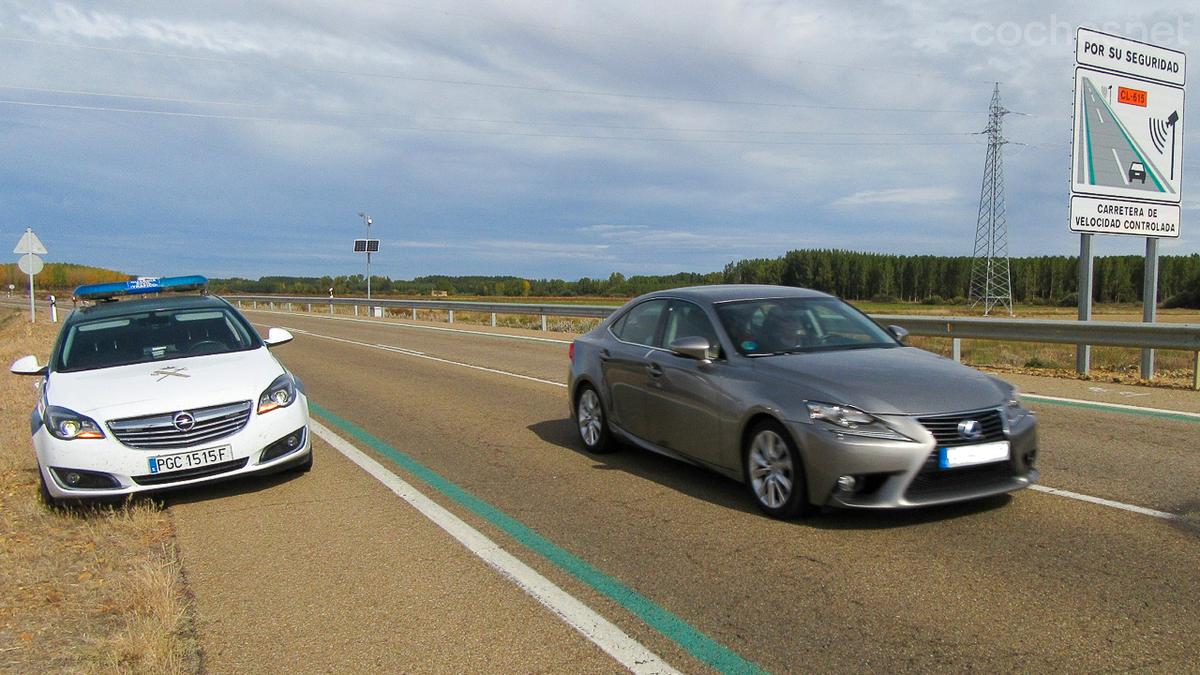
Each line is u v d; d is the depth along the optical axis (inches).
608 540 196.4
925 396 190.2
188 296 333.7
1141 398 379.6
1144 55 510.0
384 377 553.6
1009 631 139.7
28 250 1038.4
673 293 269.4
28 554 201.3
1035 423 201.3
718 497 229.9
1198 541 180.5
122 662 141.2
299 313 1931.6
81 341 283.9
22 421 392.8
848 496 187.5
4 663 142.9
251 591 172.1
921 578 164.1
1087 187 496.4
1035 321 486.9
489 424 362.9
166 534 215.0
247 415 242.8
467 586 169.9
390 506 233.0
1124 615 144.1
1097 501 212.1
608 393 283.0
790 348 228.2
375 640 146.1
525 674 131.1
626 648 139.0
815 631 142.8
